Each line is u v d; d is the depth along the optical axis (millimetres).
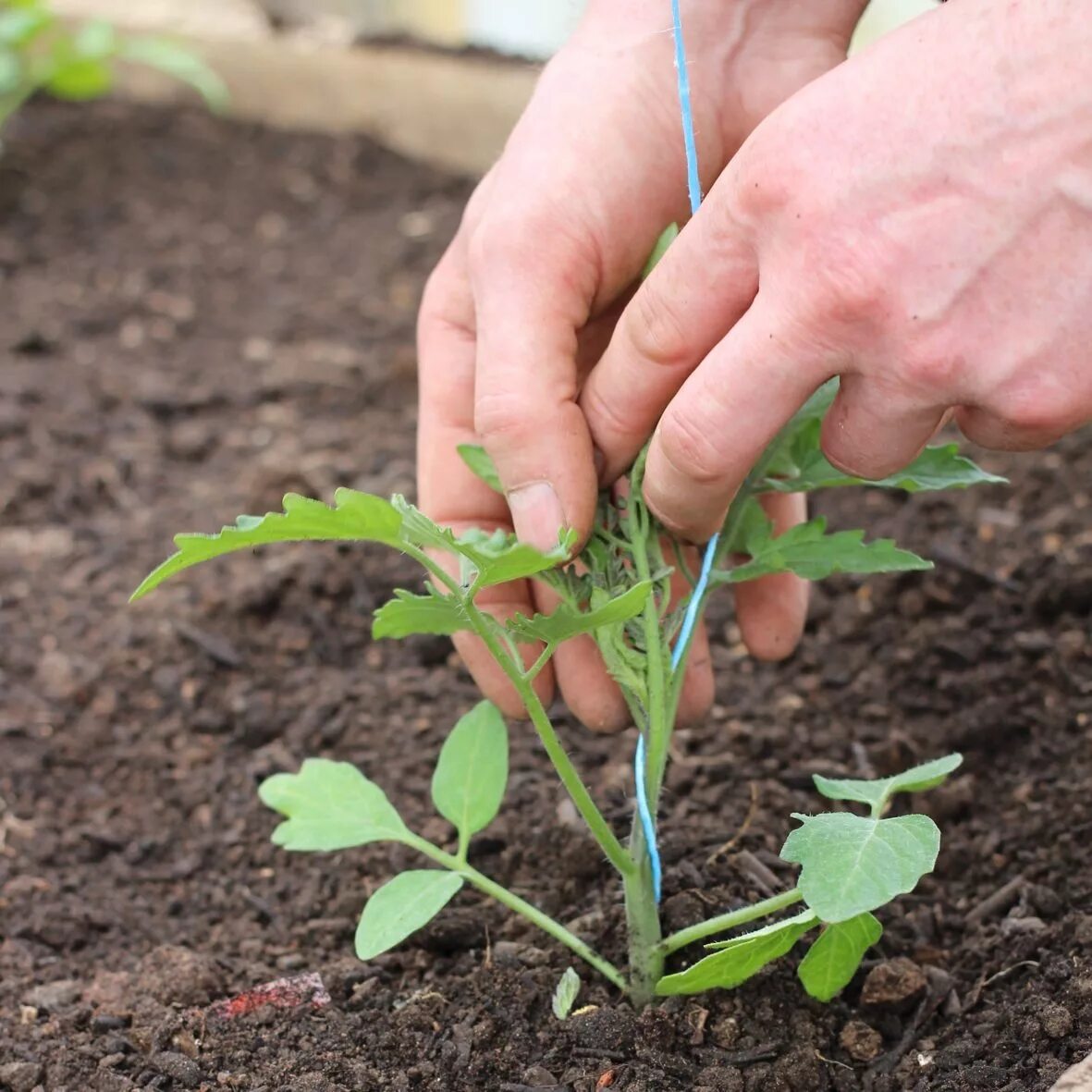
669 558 715
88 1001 690
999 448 630
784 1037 657
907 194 588
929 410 611
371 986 686
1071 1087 606
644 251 679
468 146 1403
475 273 665
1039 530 851
